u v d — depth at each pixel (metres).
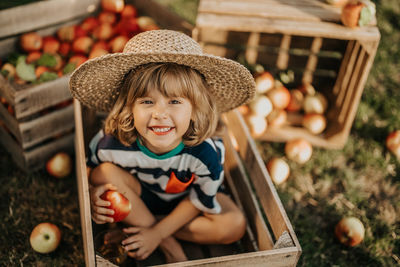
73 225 2.16
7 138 2.36
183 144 1.71
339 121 2.69
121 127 1.65
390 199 2.47
